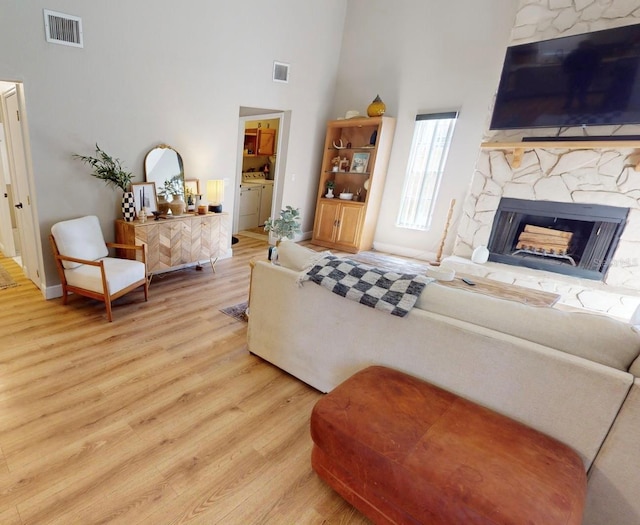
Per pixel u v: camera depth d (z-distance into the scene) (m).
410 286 1.60
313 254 2.02
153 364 2.21
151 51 3.24
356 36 5.23
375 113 4.93
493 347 1.34
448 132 4.72
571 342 1.27
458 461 1.08
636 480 1.13
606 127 3.48
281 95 4.75
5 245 3.85
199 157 3.97
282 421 1.82
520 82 3.74
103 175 3.08
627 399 1.11
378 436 1.17
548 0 3.56
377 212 5.51
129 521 1.26
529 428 1.28
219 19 3.71
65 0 2.60
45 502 1.30
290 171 5.37
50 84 2.66
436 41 4.59
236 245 5.32
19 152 2.84
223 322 2.84
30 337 2.37
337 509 1.38
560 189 3.81
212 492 1.40
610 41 3.20
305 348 2.01
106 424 1.69
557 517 0.92
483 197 4.26
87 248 2.87
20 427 1.63
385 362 1.67
